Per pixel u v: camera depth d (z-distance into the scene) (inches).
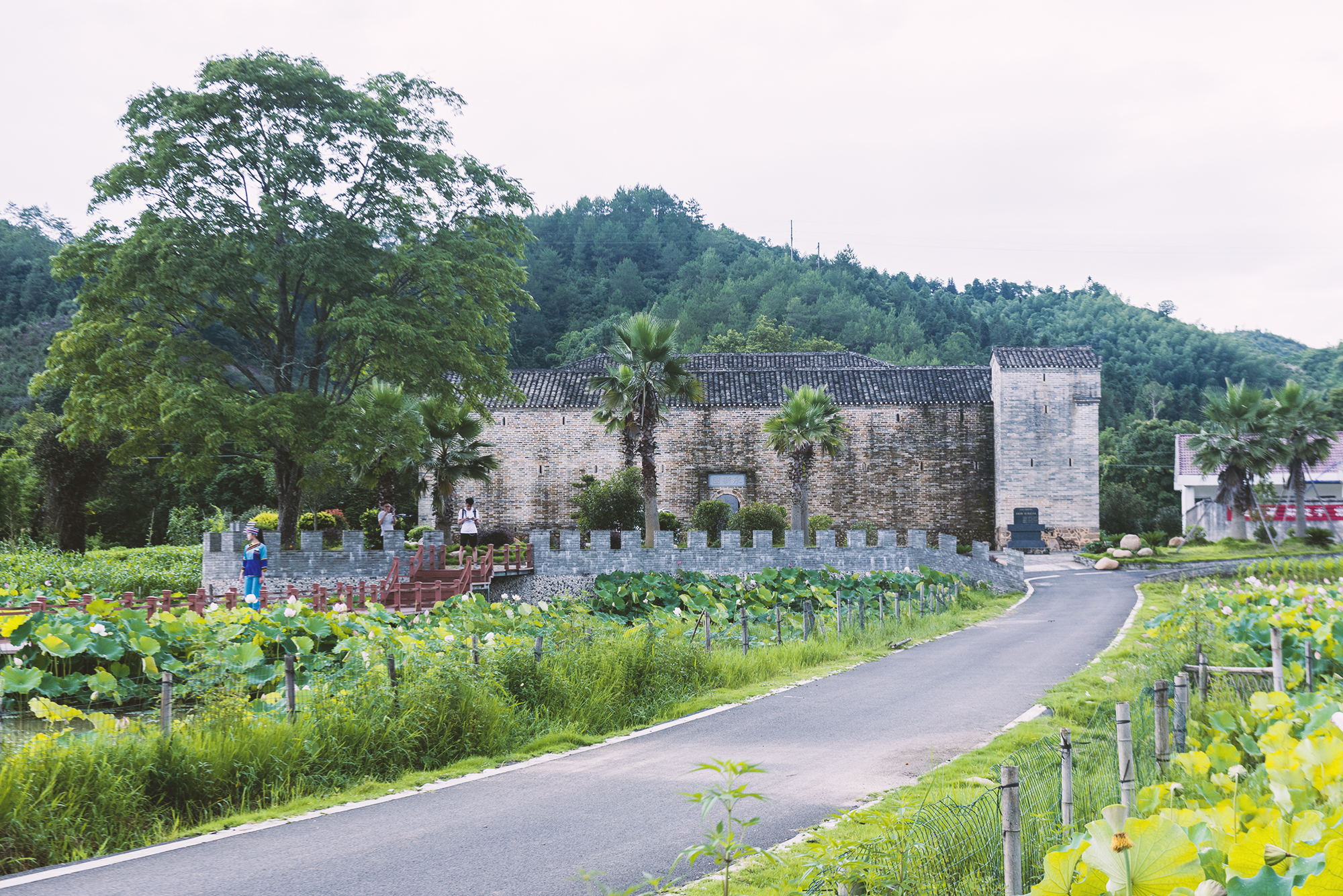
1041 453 2086.6
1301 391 1940.2
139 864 286.7
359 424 1106.7
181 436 1078.4
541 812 339.9
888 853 231.1
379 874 275.7
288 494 1261.1
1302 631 551.2
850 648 804.0
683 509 2117.4
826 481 2150.6
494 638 542.3
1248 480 1964.8
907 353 5310.0
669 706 552.4
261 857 292.0
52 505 1556.3
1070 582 1512.1
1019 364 2097.7
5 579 1110.4
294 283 1231.5
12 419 2517.2
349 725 407.2
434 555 1154.0
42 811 304.5
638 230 7175.2
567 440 2101.4
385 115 1167.6
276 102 1131.9
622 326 1384.1
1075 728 450.3
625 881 267.3
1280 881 125.6
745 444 2127.2
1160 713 315.3
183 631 515.5
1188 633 577.9
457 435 1470.2
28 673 422.9
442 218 1268.5
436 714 434.6
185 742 361.4
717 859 216.5
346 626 583.8
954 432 2153.1
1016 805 202.7
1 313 3826.3
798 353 2677.2
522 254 1333.7
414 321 1163.3
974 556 1412.4
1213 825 161.0
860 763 402.9
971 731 466.0
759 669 666.8
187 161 1082.7
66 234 5457.7
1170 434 3196.4
